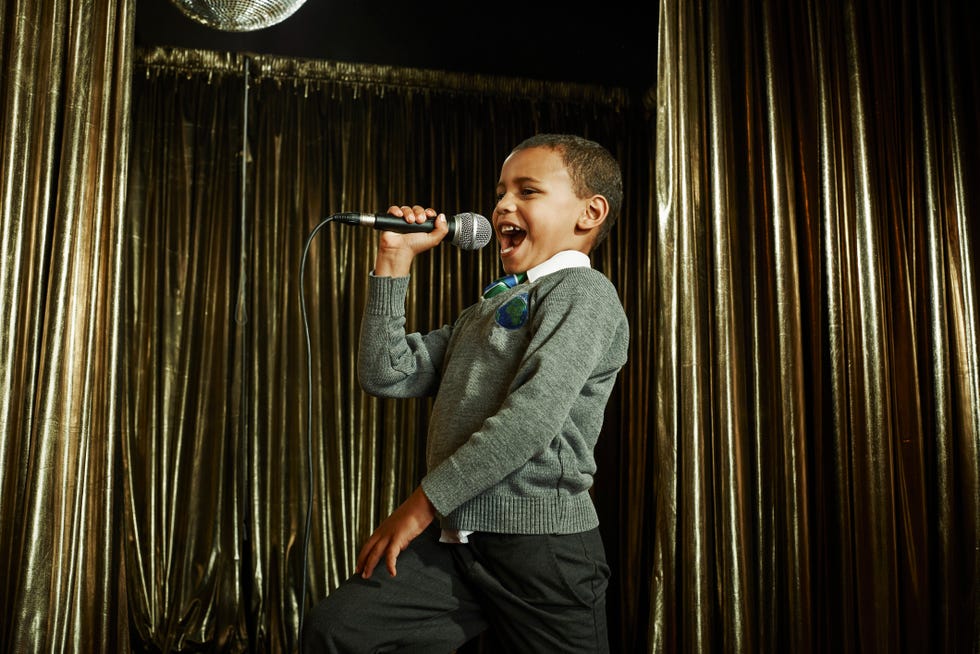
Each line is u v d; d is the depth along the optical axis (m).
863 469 1.90
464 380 1.20
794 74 2.06
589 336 1.12
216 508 2.95
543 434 1.04
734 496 1.86
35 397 1.70
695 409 1.89
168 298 3.07
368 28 3.29
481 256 3.32
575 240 1.33
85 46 1.81
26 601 1.60
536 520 1.11
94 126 1.80
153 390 2.98
